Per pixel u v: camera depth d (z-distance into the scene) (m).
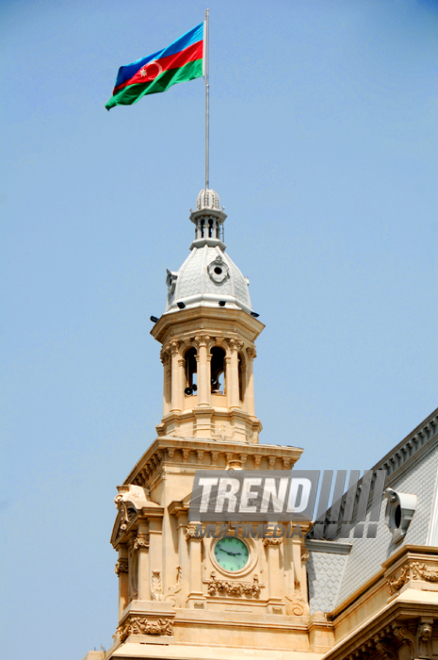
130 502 129.88
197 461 131.00
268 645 123.75
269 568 127.31
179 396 136.50
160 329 140.62
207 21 152.38
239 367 141.00
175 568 126.12
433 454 121.75
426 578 106.06
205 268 141.62
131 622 121.19
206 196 149.25
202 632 122.62
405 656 103.75
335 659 112.56
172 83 148.75
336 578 131.12
